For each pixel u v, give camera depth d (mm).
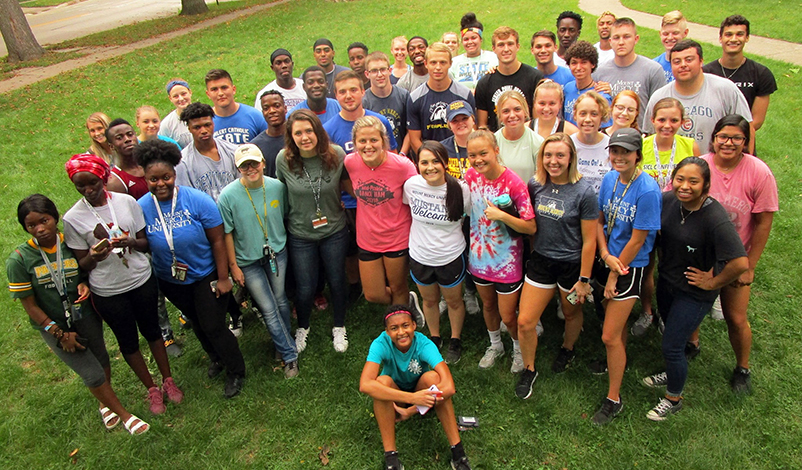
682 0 18203
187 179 4699
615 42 5496
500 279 4168
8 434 4227
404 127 5863
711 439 3705
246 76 14039
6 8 17891
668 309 3975
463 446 3871
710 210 3523
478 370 4535
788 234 5848
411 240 4430
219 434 4145
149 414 4340
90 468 3918
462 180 4301
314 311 5523
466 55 6969
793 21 14227
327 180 4473
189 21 23281
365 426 4098
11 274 3529
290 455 3936
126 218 3922
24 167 9555
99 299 3922
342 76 4828
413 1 22312
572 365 4504
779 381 4137
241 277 4387
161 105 12578
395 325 3641
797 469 3490
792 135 8156
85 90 13938
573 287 3926
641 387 4219
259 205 4348
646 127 5082
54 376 4855
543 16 17688
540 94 4480
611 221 3828
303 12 22266
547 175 3885
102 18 27922
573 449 3785
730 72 5273
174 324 5559
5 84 15336
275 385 4543
